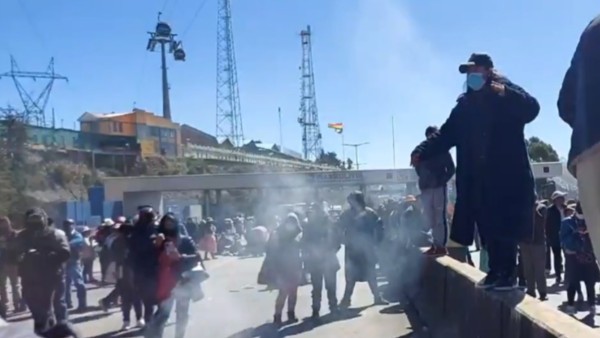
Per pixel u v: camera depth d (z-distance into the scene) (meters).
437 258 8.34
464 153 4.70
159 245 8.08
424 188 8.70
